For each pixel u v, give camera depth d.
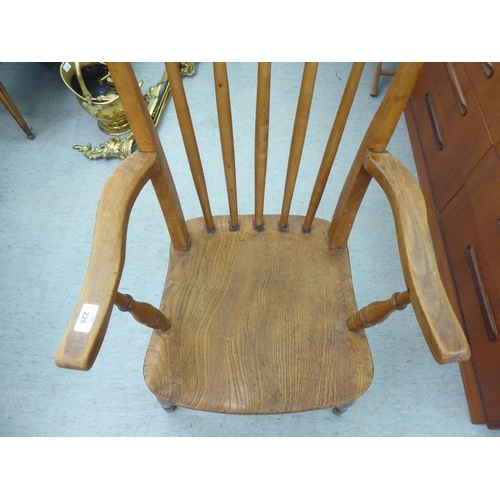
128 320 1.18
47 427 1.03
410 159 1.45
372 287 1.24
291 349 0.71
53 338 1.14
